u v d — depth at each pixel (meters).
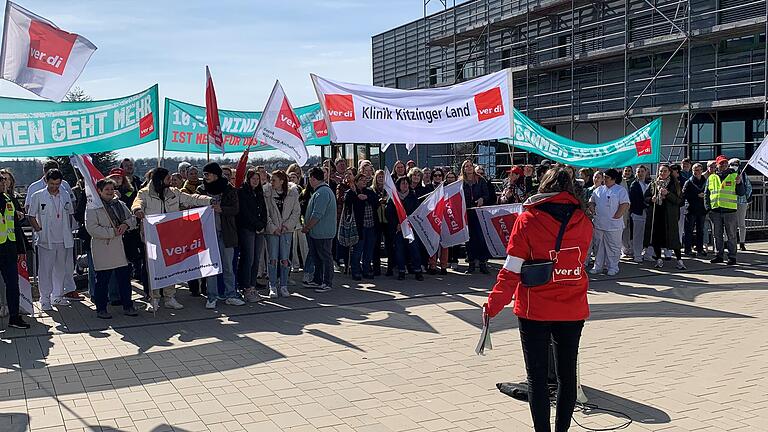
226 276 9.89
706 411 5.43
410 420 5.28
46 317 9.28
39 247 9.68
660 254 13.33
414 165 14.30
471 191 12.53
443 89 11.99
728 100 21.50
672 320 8.69
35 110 10.71
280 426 5.17
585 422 5.23
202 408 5.59
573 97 26.75
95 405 5.70
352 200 11.91
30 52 8.58
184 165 11.14
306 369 6.68
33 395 5.98
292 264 13.20
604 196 12.38
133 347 7.61
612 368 6.62
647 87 23.48
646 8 24.55
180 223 9.23
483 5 31.09
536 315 4.50
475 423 5.21
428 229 11.73
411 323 8.66
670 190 13.11
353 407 5.58
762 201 17.55
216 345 7.64
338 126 11.73
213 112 10.45
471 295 10.52
